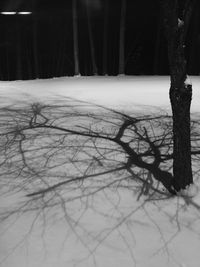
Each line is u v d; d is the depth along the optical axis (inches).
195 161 244.4
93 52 934.4
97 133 292.4
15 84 585.3
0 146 270.4
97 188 217.9
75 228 184.7
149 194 212.1
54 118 332.2
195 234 180.9
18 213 196.2
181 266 161.3
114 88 497.0
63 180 226.2
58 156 254.2
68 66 1144.2
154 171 234.4
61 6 1019.9
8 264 162.2
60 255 167.3
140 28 1053.8
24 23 1084.5
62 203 204.2
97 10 1005.2
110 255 167.5
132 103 390.9
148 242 175.6
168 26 192.5
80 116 337.4
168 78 642.2
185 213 196.2
